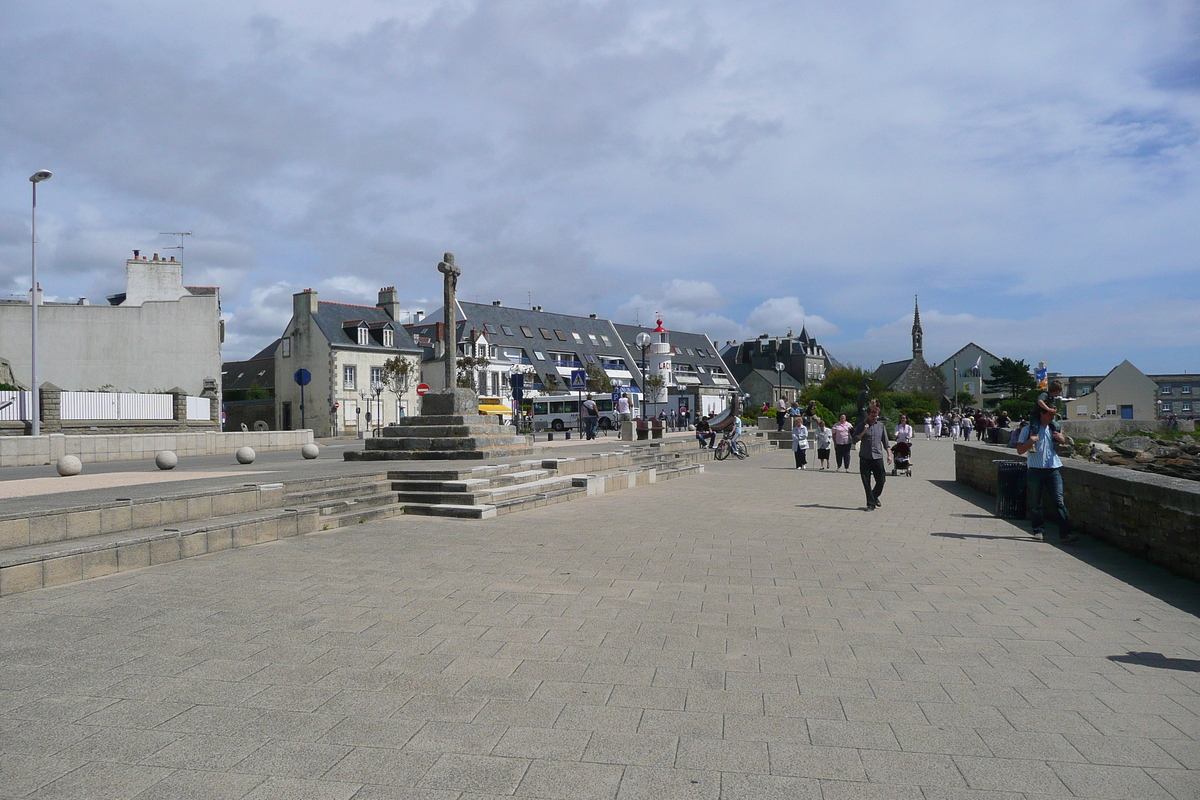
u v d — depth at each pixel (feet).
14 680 13.88
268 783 10.22
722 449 87.92
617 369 284.41
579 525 33.83
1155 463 63.82
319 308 193.47
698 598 20.86
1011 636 17.54
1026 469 38.01
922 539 31.45
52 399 92.79
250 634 16.83
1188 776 10.72
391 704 13.04
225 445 85.71
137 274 158.51
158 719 12.26
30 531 21.76
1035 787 10.39
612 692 13.78
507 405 170.19
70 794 9.86
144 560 23.12
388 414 195.83
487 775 10.53
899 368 324.80
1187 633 17.83
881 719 12.69
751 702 13.38
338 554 25.88
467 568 24.09
